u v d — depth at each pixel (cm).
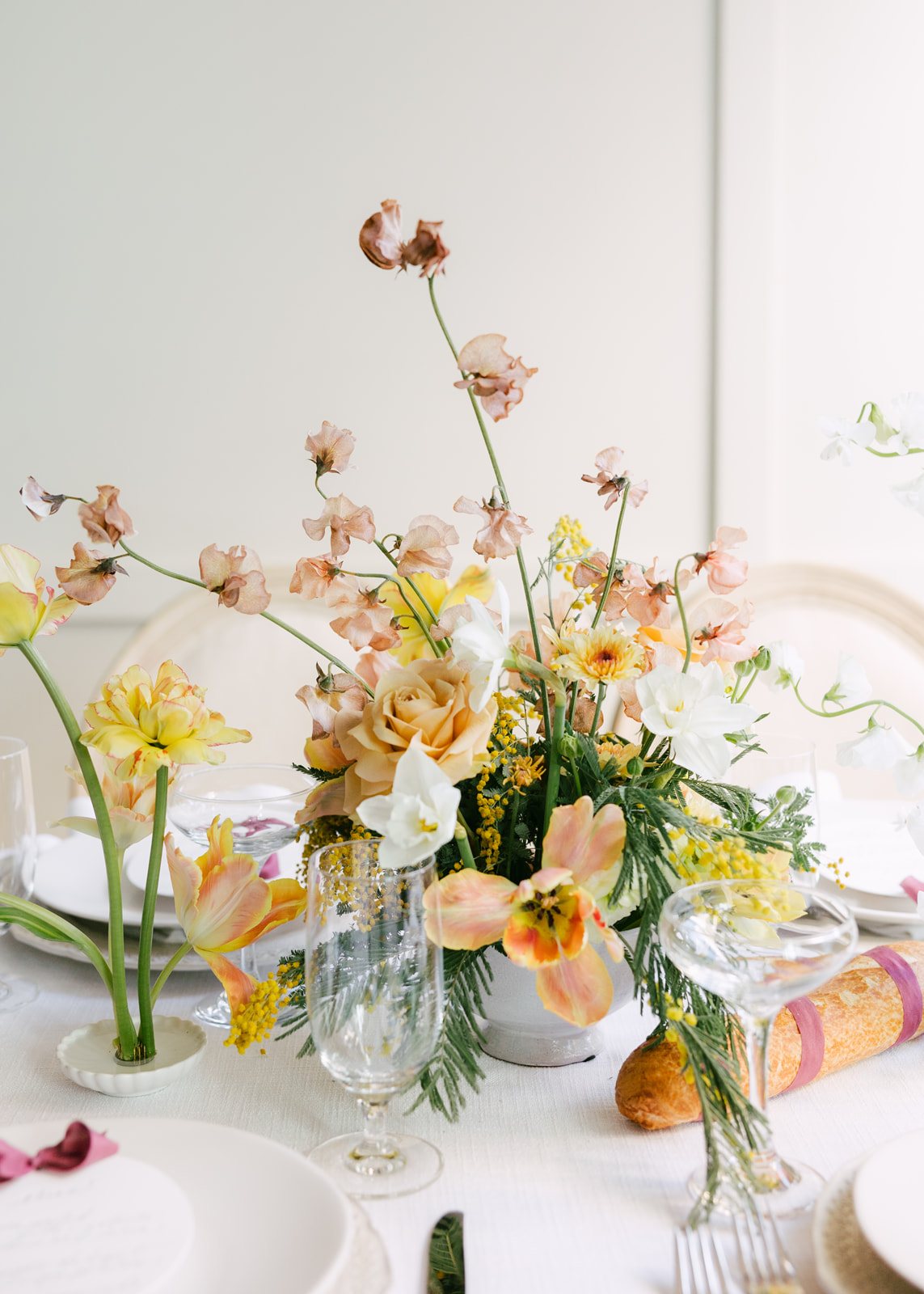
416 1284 49
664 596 73
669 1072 62
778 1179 55
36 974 86
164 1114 65
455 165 230
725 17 223
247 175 230
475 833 69
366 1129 62
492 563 236
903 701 171
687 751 63
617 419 235
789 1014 66
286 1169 52
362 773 64
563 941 59
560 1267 50
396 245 58
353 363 234
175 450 236
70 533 237
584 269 232
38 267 230
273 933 91
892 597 176
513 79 228
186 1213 49
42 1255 46
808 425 234
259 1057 72
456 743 62
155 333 233
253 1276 46
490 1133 63
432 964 55
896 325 231
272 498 237
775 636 175
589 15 226
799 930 54
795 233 229
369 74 228
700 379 234
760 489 234
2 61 225
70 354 233
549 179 230
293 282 232
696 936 53
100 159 229
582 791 70
